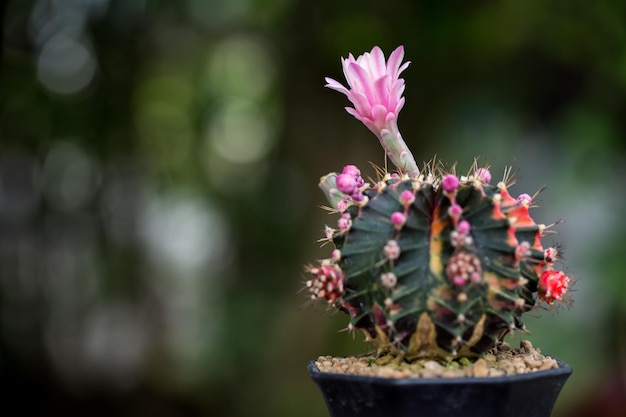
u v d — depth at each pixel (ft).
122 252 19.56
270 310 19.17
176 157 20.99
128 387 20.51
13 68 17.79
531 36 16.90
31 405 19.19
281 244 19.92
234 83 21.27
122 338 20.61
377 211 5.27
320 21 17.22
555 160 17.61
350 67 5.85
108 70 18.53
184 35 19.35
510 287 5.07
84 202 19.20
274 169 20.02
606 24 15.85
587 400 14.53
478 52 17.29
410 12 16.51
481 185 5.22
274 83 19.20
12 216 19.06
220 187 21.35
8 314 18.95
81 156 19.10
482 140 17.81
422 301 5.00
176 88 20.93
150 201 20.30
